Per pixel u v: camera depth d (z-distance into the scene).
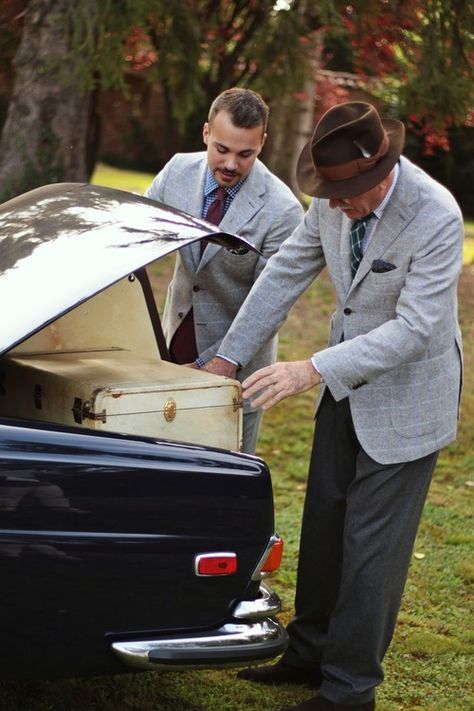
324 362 2.95
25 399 3.12
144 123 27.20
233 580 2.74
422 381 3.07
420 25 9.04
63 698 3.27
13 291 2.77
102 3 8.11
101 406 2.83
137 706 3.27
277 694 3.44
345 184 2.86
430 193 2.97
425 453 3.07
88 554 2.56
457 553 4.90
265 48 9.05
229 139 3.49
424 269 2.95
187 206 3.78
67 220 3.11
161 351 3.65
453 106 9.14
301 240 3.33
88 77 8.48
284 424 6.83
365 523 3.08
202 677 3.53
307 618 3.41
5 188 9.60
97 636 2.63
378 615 3.06
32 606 2.55
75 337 3.46
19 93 9.59
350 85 14.03
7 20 10.58
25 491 2.51
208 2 9.57
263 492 2.76
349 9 8.97
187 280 3.86
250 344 3.39
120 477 2.59
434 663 3.77
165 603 2.67
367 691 3.10
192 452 2.71
